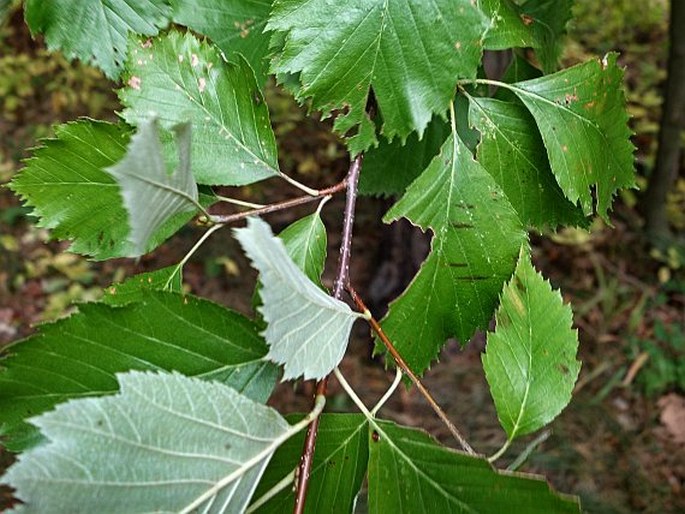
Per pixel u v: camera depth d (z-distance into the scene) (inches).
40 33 8.3
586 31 52.4
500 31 7.9
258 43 8.8
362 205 39.9
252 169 7.9
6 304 36.9
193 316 6.8
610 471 30.7
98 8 8.4
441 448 6.7
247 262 38.8
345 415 7.2
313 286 6.6
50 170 7.8
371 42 7.6
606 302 37.9
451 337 8.3
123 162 5.2
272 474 7.2
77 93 45.1
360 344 34.2
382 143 10.7
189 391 5.8
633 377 35.1
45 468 5.2
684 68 36.9
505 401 7.4
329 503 7.3
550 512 6.2
